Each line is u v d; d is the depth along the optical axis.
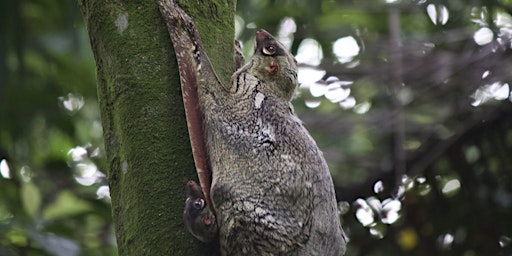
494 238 12.55
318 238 6.19
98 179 14.40
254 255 6.00
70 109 15.61
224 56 6.98
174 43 6.58
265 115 6.66
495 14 12.71
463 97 12.51
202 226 6.08
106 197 13.59
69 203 12.73
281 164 6.27
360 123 12.83
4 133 14.60
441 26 13.49
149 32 6.63
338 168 13.31
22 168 14.48
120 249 6.39
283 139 6.44
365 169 13.23
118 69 6.57
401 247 12.70
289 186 6.17
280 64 7.32
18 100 14.21
